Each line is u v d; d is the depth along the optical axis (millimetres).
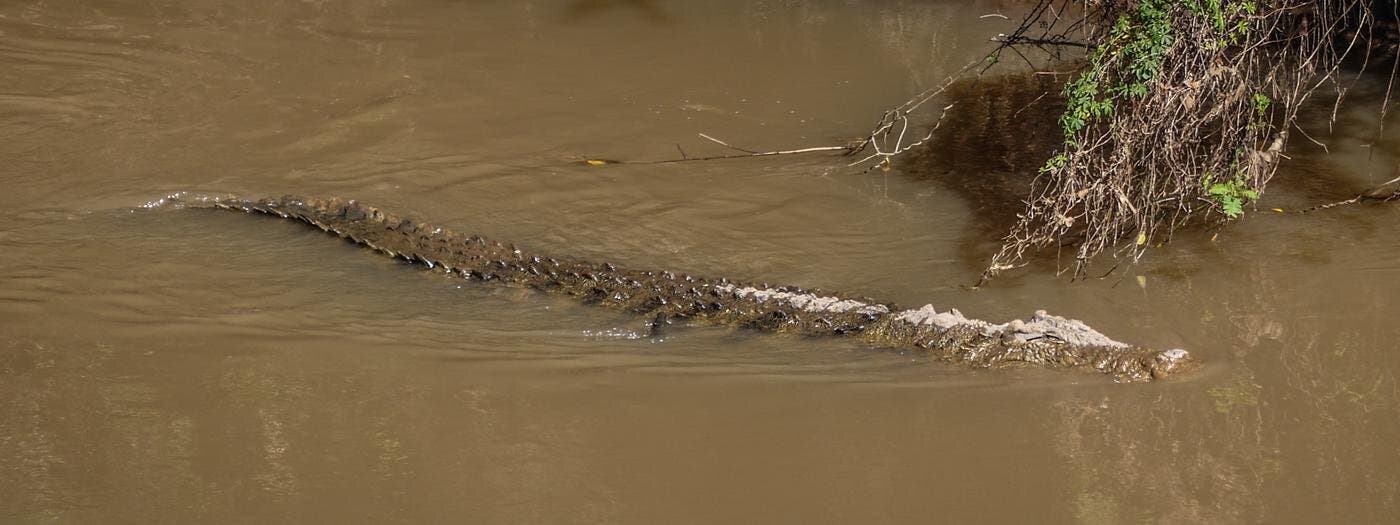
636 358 10125
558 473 8297
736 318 10617
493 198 13375
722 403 9359
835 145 14703
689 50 18047
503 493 8039
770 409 9266
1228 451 8383
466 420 9039
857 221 12719
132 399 9234
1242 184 11383
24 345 10016
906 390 9547
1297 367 9500
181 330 10391
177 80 16641
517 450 8617
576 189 13570
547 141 14906
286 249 12125
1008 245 11828
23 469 8258
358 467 8344
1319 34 14039
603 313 10805
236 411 9102
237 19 19219
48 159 14000
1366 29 16172
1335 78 15555
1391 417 8695
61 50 17531
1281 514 7621
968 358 9930
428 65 17453
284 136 14977
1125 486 8039
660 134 15117
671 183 13703
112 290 11078
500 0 20359
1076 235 12109
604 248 12211
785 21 19312
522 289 11250
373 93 16391
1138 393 9289
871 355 10109
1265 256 11422
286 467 8328
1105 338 9789
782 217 12844
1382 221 11961
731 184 13664
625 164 14211
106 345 10086
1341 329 10031
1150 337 10094
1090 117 11430
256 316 10719
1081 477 8180
